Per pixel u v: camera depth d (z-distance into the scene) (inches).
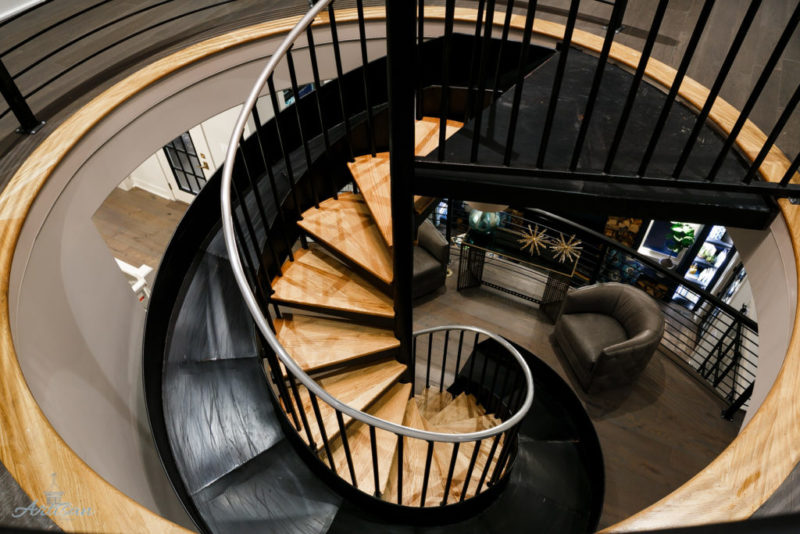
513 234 228.4
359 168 131.8
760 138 91.5
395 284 112.3
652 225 288.5
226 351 117.7
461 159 83.5
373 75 160.4
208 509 93.8
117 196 346.9
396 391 141.3
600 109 94.3
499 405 183.0
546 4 155.2
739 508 48.3
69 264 100.0
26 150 102.2
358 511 102.7
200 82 131.4
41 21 157.5
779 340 75.0
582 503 152.9
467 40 149.4
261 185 149.9
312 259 135.3
